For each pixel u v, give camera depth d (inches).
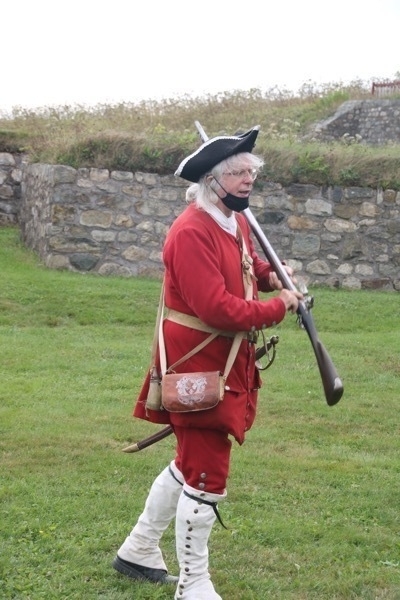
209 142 195.5
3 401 392.8
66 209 715.4
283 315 196.4
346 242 749.9
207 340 193.5
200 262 189.9
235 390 195.5
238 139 195.0
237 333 194.2
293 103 1366.9
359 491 287.3
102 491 277.0
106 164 721.6
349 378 464.1
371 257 753.0
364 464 319.6
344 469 311.9
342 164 749.9
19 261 741.9
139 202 727.7
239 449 334.0
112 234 724.0
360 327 622.2
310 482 296.2
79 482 286.4
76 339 535.5
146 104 1121.4
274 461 318.0
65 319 588.4
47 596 203.0
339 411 397.7
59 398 402.3
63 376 445.1
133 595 204.7
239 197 195.3
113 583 211.2
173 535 244.4
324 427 372.2
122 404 397.1
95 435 344.2
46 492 274.4
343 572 222.4
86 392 416.2
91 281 675.4
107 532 241.8
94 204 721.0
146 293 651.5
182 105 1208.2
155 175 729.6
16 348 498.6
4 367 456.1
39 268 718.5
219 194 195.2
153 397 200.2
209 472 193.8
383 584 216.2
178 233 193.0
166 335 197.8
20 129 997.2
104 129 785.6
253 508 267.3
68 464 306.3
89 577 214.2
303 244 746.2
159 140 739.4
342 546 239.1
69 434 343.6
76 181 716.0
